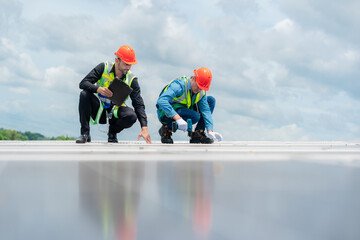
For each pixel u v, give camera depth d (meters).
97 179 1.31
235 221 0.71
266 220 0.72
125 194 1.00
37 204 0.86
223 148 3.42
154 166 1.79
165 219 0.71
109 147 3.35
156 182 1.25
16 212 0.77
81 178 1.33
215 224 0.68
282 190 1.10
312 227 0.67
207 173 1.52
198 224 0.68
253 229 0.65
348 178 1.40
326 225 0.69
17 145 3.73
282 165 1.89
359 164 2.00
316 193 1.05
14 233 0.61
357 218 0.75
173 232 0.62
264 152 2.88
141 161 2.07
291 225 0.68
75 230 0.63
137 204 0.86
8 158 2.18
